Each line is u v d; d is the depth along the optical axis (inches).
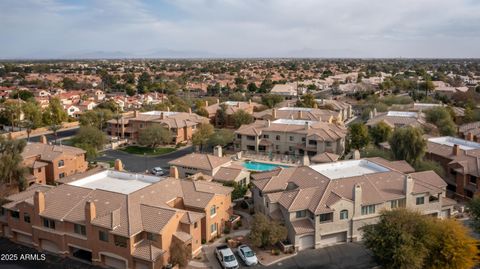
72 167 3410.4
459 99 6983.3
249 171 3334.2
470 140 3710.6
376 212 2251.5
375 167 2694.4
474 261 1868.8
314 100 6648.6
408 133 3095.5
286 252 2118.6
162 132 4483.3
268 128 4382.4
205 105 6363.2
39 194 2108.8
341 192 2253.9
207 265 2003.0
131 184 2456.9
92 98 7795.3
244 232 2369.6
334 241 2213.3
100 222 1948.8
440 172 2940.5
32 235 2175.2
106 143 4507.9
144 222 1972.2
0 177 2635.3
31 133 5492.1
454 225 1875.0
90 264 2016.5
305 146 4153.5
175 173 2652.6
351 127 4195.4
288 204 2204.7
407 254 1737.2
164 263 1925.4
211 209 2269.9
